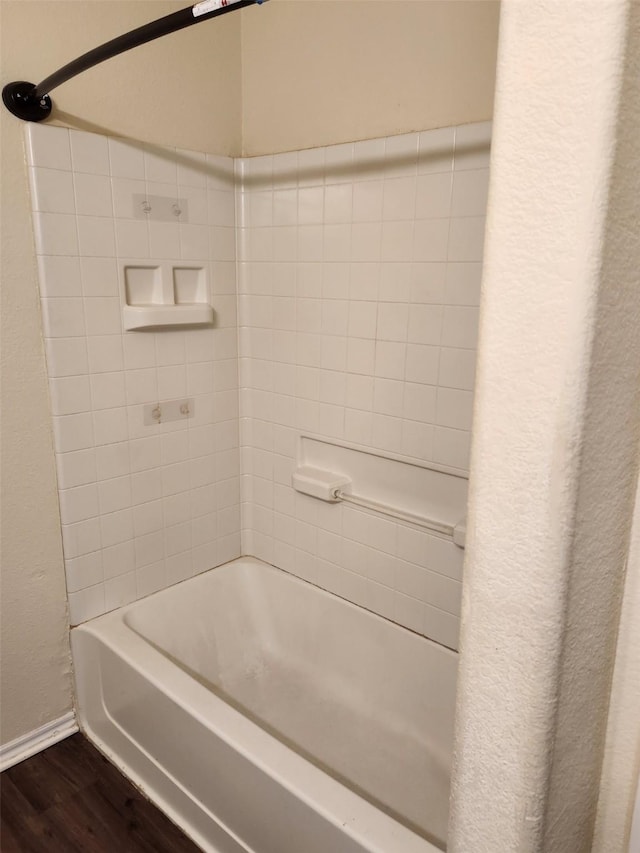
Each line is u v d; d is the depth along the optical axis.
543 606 0.57
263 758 1.39
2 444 1.67
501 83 0.53
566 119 0.49
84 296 1.75
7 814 1.69
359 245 1.80
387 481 1.91
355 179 1.77
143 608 2.04
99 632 1.86
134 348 1.89
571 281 0.50
